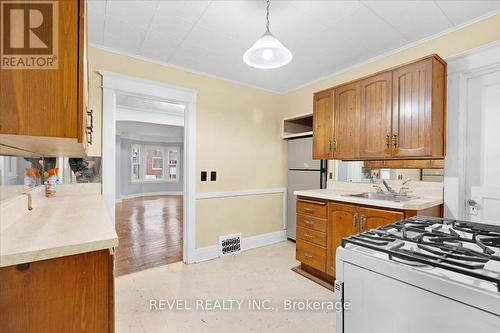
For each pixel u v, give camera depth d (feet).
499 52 5.87
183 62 8.80
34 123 2.24
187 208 9.30
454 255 2.56
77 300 2.83
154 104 16.17
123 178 27.09
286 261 9.35
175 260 9.43
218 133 10.12
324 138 8.82
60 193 7.06
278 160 12.12
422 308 2.28
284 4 5.65
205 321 5.75
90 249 2.82
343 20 6.30
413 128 6.49
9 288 2.56
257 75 10.05
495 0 5.52
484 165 6.33
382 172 8.29
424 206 5.98
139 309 6.21
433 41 7.05
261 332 5.39
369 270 2.69
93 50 7.50
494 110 6.17
